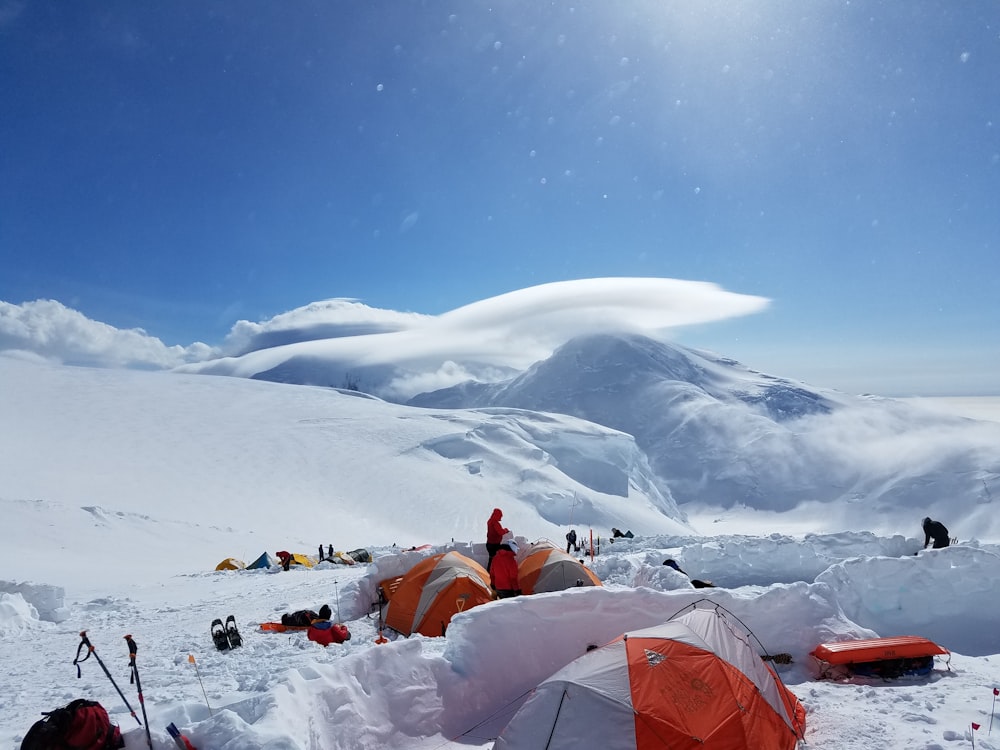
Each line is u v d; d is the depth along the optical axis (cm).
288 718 579
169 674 991
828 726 666
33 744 528
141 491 6931
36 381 11506
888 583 1024
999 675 786
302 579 2412
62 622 1777
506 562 1292
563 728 563
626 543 2561
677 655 619
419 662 745
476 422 12156
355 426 11144
